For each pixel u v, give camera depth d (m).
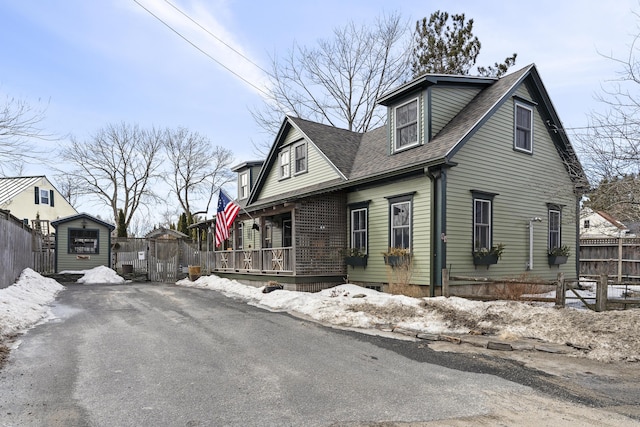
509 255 12.18
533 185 12.99
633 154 8.12
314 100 28.27
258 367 5.55
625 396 4.46
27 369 5.37
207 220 19.81
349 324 8.31
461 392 4.61
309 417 3.94
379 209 12.60
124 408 4.13
